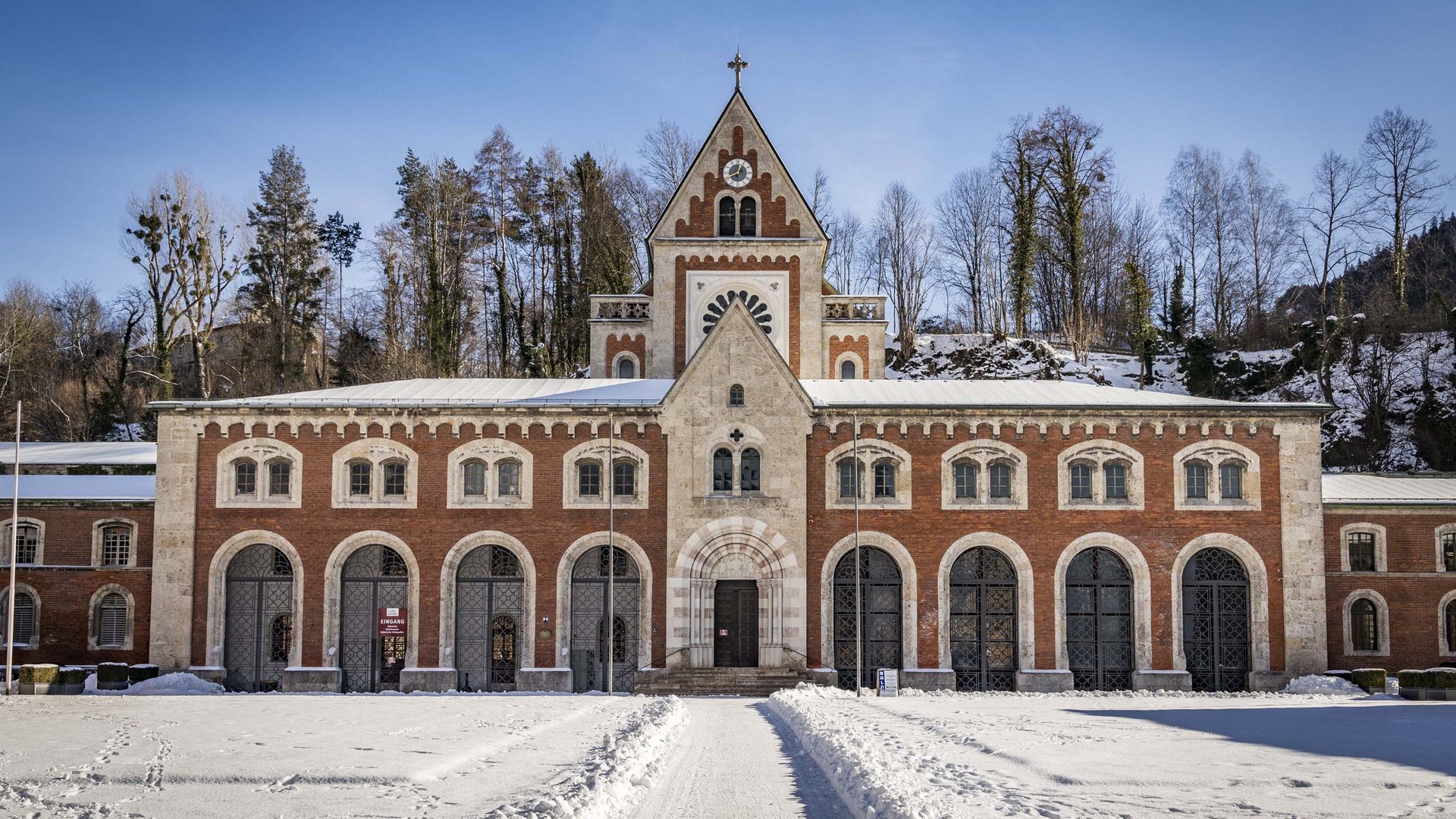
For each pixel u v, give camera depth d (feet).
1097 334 387.34
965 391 192.95
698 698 164.66
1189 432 182.29
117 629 188.14
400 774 81.05
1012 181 363.15
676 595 177.06
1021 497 181.16
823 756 89.35
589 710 135.13
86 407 338.13
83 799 74.84
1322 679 173.88
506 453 181.16
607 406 180.96
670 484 179.32
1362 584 186.60
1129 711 133.08
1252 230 388.78
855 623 180.34
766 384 181.68
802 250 219.82
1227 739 100.32
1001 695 167.84
